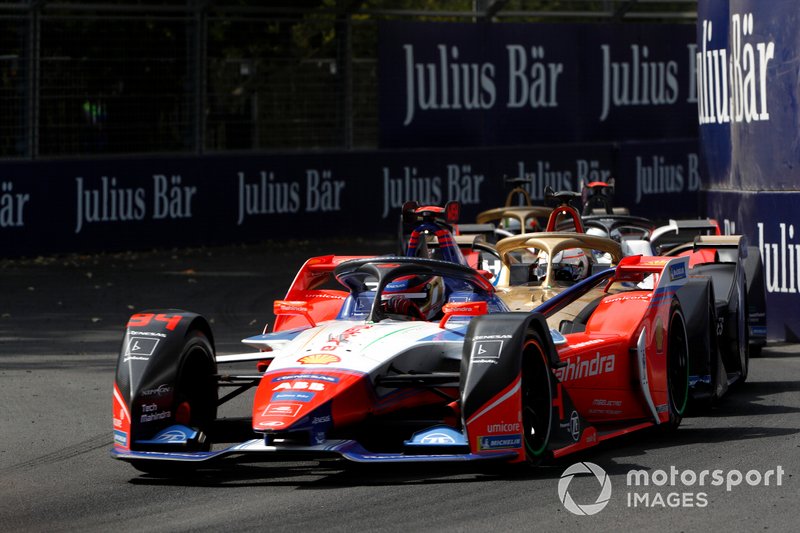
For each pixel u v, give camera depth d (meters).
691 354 30.75
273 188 84.38
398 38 89.12
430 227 31.88
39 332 47.69
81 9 75.12
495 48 93.44
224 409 31.41
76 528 20.08
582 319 30.45
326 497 21.64
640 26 100.00
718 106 50.88
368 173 88.69
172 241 79.69
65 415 31.08
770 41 45.94
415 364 24.91
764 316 41.09
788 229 45.25
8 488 23.20
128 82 77.75
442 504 20.86
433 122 91.12
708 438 27.03
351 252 79.81
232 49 82.56
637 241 41.34
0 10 73.25
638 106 100.44
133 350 23.70
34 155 73.56
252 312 53.34
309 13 84.88
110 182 76.44
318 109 86.56
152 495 22.33
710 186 51.97
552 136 96.50
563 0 99.31
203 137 81.38
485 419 21.91
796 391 33.84
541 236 33.62
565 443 24.03
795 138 44.72
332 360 23.25
